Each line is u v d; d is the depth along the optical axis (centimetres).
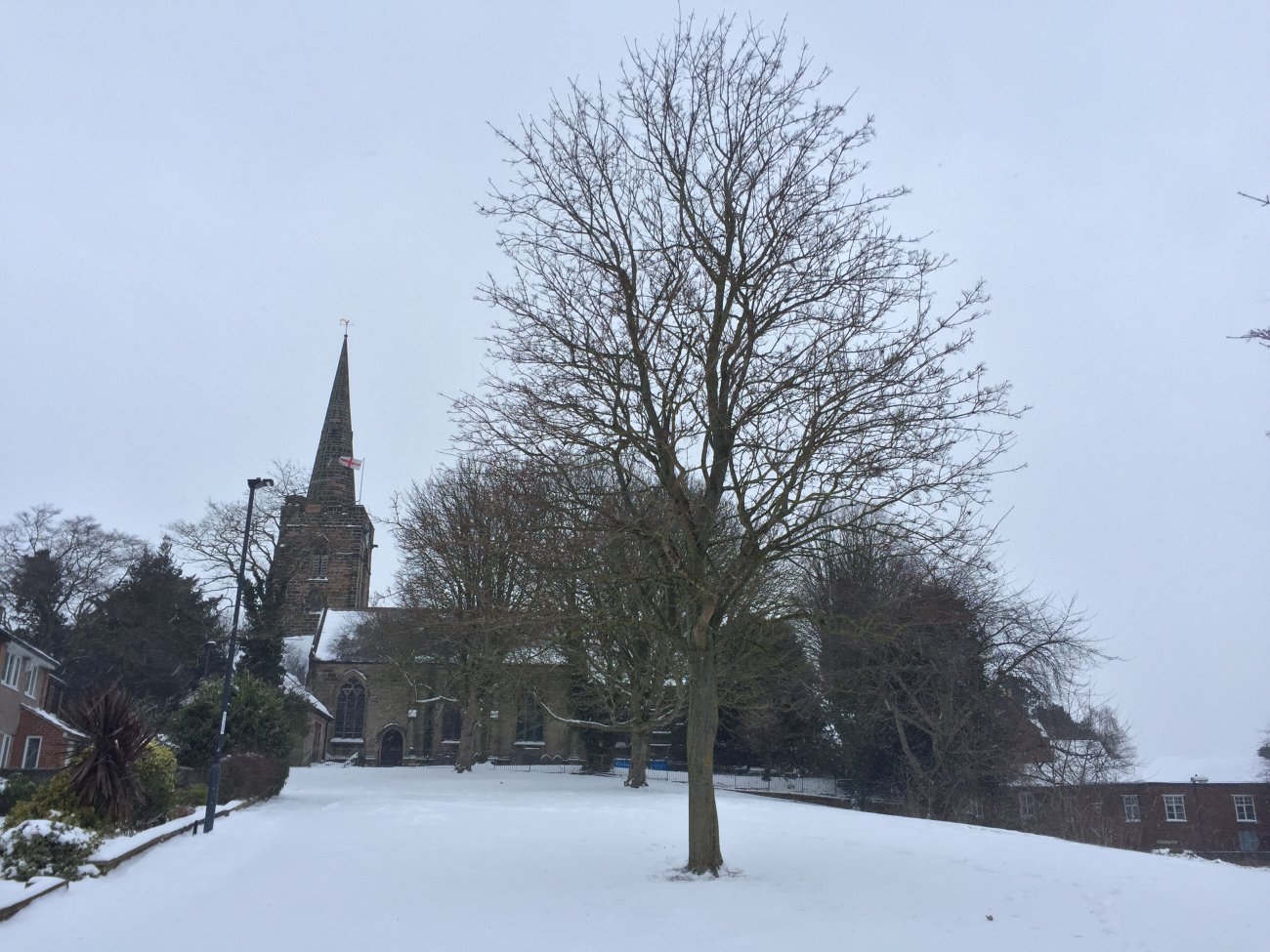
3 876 1418
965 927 1135
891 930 1113
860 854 1794
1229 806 5622
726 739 6056
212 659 6362
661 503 1501
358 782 4641
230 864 1680
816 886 1420
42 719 4444
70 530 6588
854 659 3759
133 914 1240
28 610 6334
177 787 2891
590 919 1191
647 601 1634
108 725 1967
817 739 5203
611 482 1909
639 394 1581
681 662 3153
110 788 1934
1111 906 1289
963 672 3819
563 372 1579
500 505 1741
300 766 6103
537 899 1329
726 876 1506
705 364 1565
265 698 3528
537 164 1692
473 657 4359
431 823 2406
